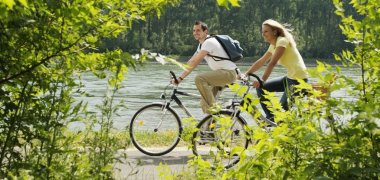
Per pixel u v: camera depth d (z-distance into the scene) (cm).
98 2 600
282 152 594
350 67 623
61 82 646
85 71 661
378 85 601
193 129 778
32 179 604
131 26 627
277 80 1544
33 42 577
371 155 546
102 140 719
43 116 646
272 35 1552
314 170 553
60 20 583
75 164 664
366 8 624
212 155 711
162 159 1570
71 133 714
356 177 539
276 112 612
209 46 1678
